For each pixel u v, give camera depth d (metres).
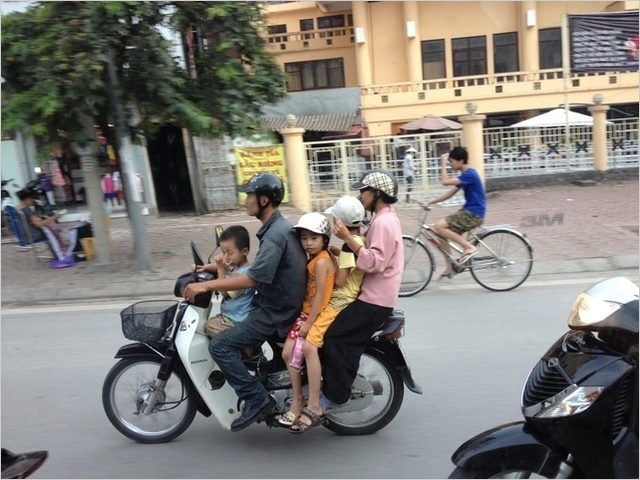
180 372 3.78
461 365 4.88
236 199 15.17
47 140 8.23
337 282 3.58
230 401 3.70
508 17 23.83
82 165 8.94
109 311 7.03
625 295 2.49
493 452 2.60
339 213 3.53
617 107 22.83
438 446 3.66
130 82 8.33
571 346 2.64
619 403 2.46
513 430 2.68
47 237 9.49
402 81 24.84
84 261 9.78
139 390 3.84
